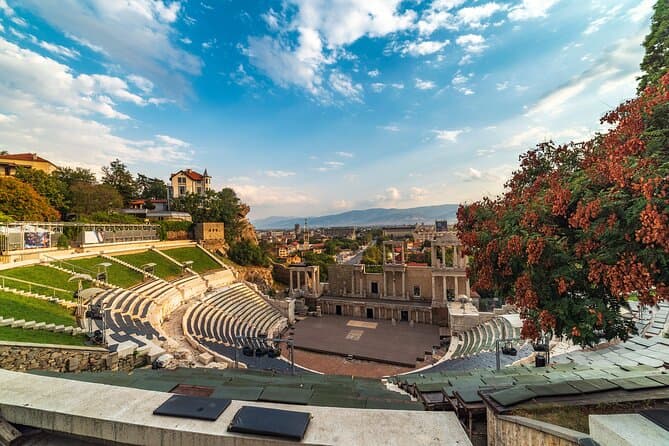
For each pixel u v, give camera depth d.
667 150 6.82
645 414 3.55
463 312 38.00
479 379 11.26
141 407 3.38
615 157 7.17
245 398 4.77
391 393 10.57
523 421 5.87
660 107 6.85
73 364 13.16
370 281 52.69
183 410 3.29
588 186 7.96
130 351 15.74
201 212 73.25
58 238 34.53
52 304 20.52
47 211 43.44
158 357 16.75
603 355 18.33
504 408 6.70
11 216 37.03
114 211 61.19
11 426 3.41
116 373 7.70
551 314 7.99
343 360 30.94
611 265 6.90
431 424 3.11
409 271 50.19
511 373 13.31
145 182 89.50
